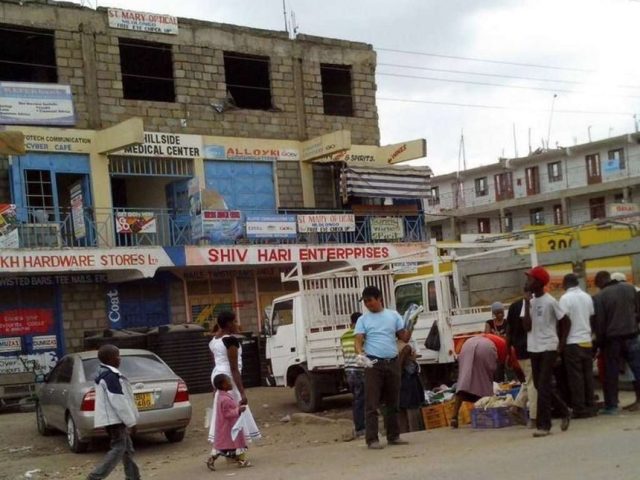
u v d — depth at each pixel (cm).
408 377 1143
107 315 2200
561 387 1065
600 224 1609
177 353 1991
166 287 2305
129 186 2534
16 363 2050
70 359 1333
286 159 2558
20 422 1641
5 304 2058
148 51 2512
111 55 2278
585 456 783
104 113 2247
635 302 1070
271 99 2588
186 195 2383
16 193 2081
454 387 1267
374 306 963
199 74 2427
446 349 1327
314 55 2669
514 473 733
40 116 2142
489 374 1088
